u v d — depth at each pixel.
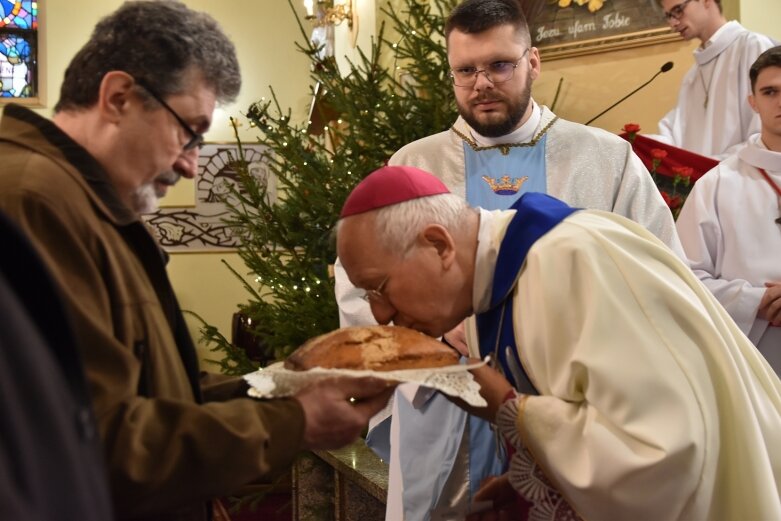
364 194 1.92
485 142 3.23
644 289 1.83
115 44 1.67
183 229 10.12
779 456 1.84
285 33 10.59
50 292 0.82
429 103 4.68
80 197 1.55
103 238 1.55
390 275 1.90
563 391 1.81
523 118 3.21
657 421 1.70
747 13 4.98
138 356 1.58
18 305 0.72
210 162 10.12
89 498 0.75
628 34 5.09
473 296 1.96
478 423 2.47
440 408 2.55
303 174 4.86
